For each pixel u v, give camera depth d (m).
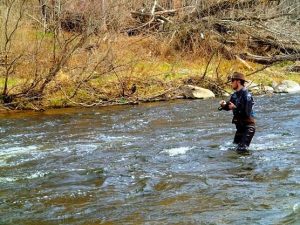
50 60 17.45
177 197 6.25
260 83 21.86
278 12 24.34
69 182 7.23
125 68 19.25
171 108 16.34
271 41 24.61
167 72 21.00
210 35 23.97
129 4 23.05
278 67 25.36
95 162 8.62
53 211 5.81
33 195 6.55
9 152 9.76
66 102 17.14
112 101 17.75
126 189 6.73
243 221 5.13
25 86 17.05
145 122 13.51
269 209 5.51
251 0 23.16
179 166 8.12
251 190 6.44
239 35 24.75
